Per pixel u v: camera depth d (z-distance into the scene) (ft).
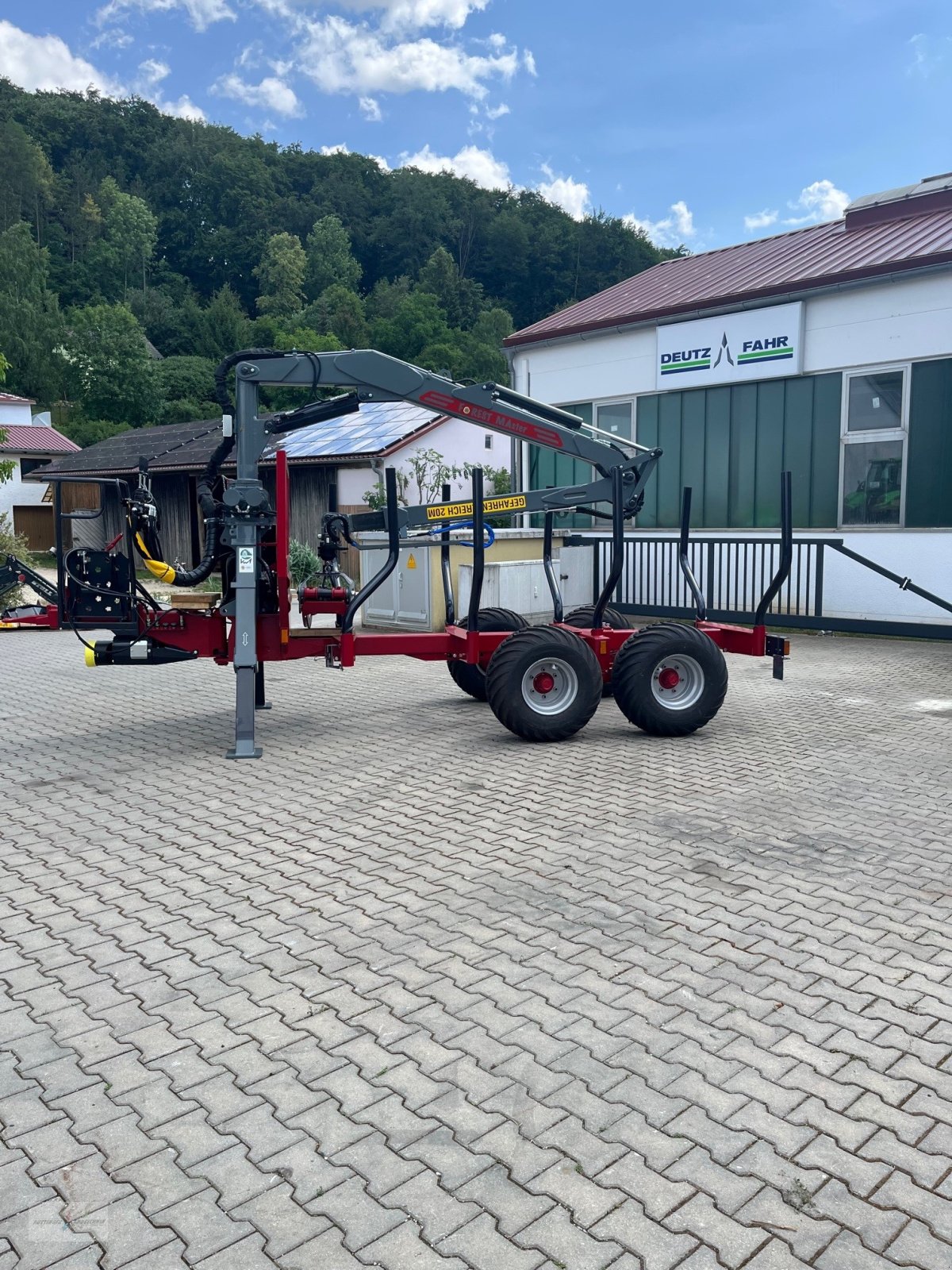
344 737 25.98
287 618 25.08
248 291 344.69
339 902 14.96
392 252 375.45
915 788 20.71
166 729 27.32
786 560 25.48
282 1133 9.54
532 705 24.72
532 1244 8.10
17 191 328.08
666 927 13.94
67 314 277.85
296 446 81.71
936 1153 9.17
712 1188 8.71
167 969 12.88
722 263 57.06
